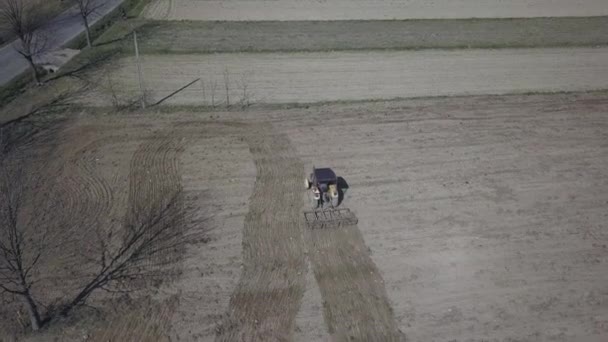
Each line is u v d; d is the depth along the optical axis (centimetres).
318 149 3231
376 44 4816
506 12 5797
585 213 2733
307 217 2650
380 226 2611
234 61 4425
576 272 2359
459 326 2091
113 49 4600
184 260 2373
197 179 2925
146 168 3006
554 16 5709
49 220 2575
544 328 2084
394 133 3419
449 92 4003
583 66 4500
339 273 2330
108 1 6009
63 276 2262
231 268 2339
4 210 2298
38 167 2988
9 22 4812
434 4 6006
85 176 2922
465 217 2686
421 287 2272
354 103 3800
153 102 3759
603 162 3169
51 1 5706
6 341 1975
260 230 2564
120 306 2133
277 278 2291
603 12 5862
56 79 4091
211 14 5562
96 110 3641
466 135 3419
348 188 2878
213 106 3728
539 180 2986
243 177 2953
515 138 3400
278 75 4206
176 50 4588
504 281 2308
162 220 2603
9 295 2167
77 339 1986
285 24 5306
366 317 2120
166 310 2123
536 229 2614
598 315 2148
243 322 2078
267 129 3450
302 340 2009
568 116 3694
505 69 4406
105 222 2578
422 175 3002
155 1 5966
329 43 4816
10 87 3944
